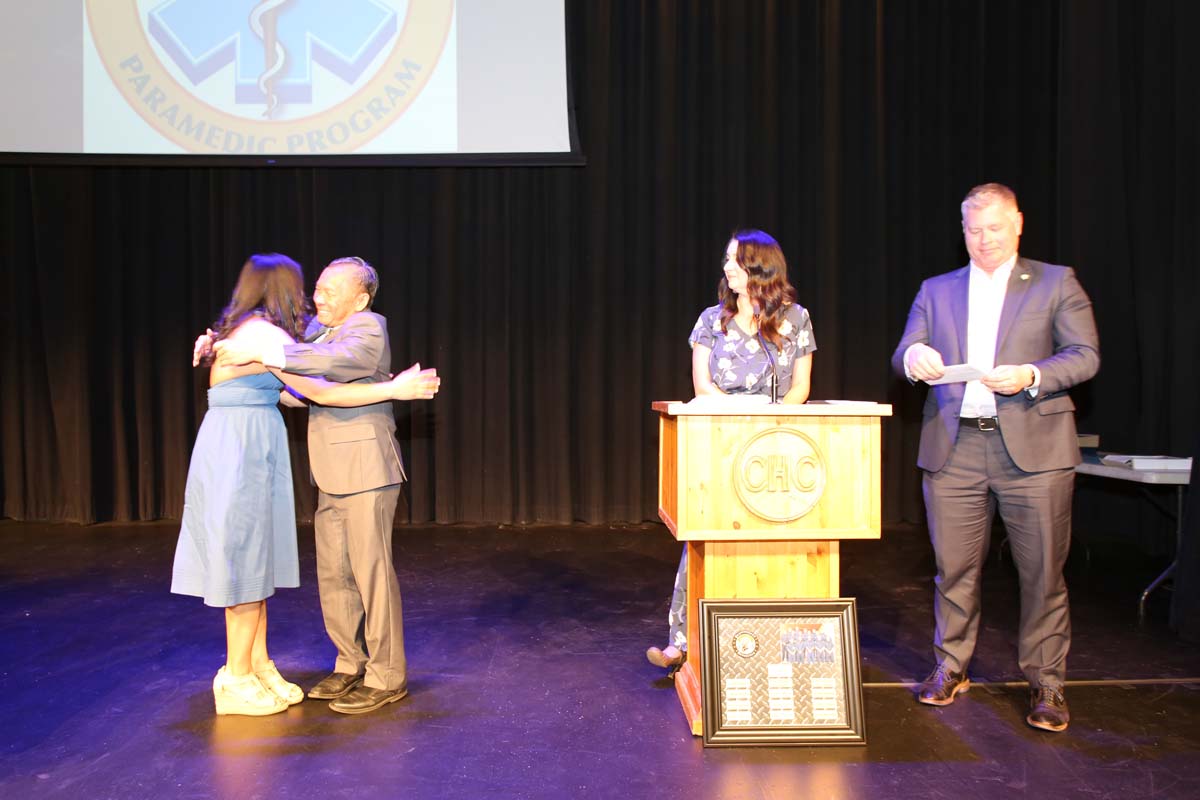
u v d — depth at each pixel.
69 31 4.54
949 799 1.81
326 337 2.38
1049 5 4.94
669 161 5.03
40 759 2.02
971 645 2.38
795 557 2.15
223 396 2.26
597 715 2.28
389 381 2.35
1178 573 3.00
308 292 5.14
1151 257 4.13
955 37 5.16
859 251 5.16
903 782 1.89
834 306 5.08
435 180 5.12
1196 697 2.39
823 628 2.09
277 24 4.57
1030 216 5.05
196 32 4.56
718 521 2.02
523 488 5.15
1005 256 2.19
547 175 5.12
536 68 4.60
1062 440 2.17
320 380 2.24
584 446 5.14
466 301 5.18
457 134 4.61
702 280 5.12
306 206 5.16
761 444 2.03
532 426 5.18
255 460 2.25
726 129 5.09
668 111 5.02
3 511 5.32
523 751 2.05
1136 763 1.98
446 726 2.21
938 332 2.31
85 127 4.56
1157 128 4.09
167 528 5.03
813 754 2.02
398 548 4.49
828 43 5.05
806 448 2.03
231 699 2.28
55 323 5.20
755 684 2.07
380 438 2.31
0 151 4.55
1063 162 4.52
